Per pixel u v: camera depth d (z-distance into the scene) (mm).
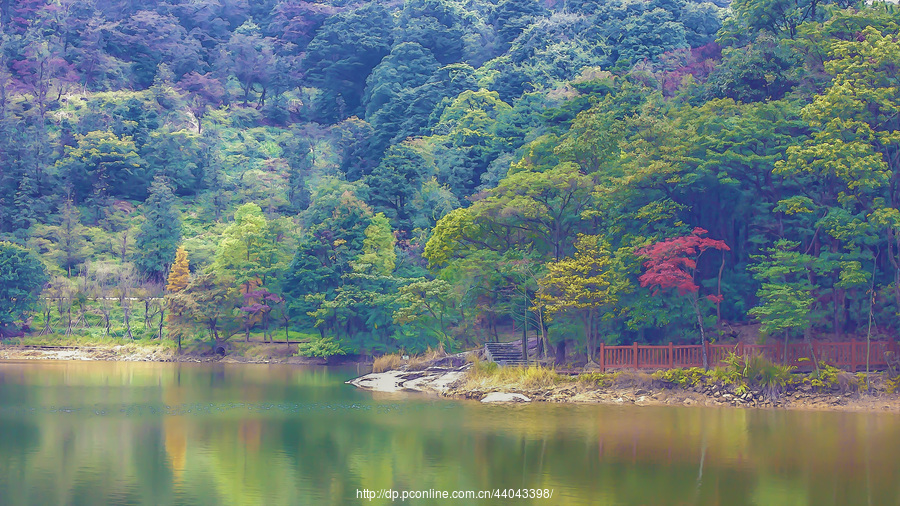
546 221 61562
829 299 56000
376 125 171500
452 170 126938
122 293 117125
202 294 100000
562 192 59438
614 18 170250
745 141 56562
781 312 49125
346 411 44375
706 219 60562
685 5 171875
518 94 160625
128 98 187000
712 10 171875
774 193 57344
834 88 51344
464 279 63438
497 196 62219
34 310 113062
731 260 59719
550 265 55438
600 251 55094
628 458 30594
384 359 71625
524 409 44969
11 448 32906
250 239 107688
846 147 49344
